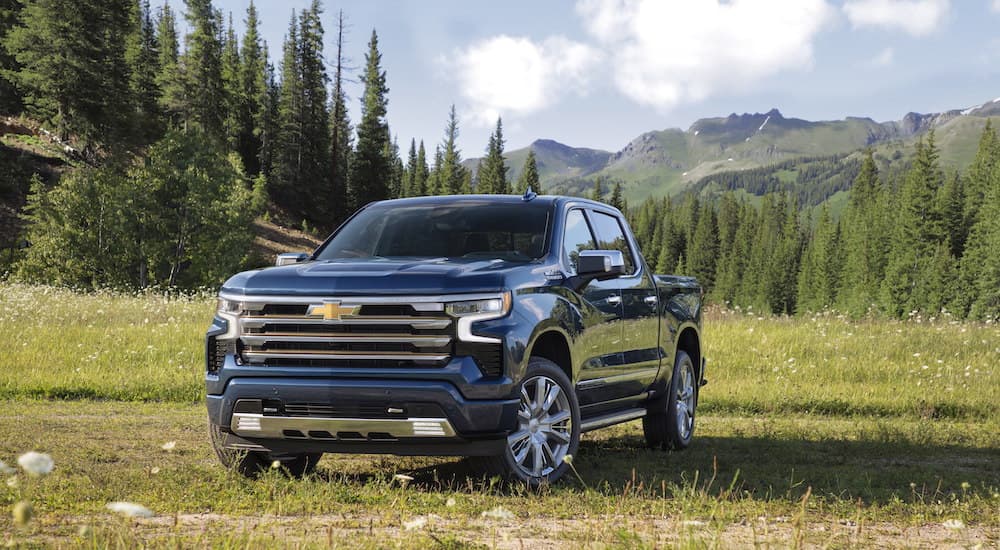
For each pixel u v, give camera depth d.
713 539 3.80
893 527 4.69
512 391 5.04
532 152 113.31
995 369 13.62
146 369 12.63
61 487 5.21
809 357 14.29
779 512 4.98
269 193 89.62
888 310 101.69
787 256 181.25
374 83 94.88
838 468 6.88
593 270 5.93
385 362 4.95
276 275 5.30
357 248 6.32
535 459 5.37
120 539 3.50
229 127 90.94
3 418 8.95
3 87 70.38
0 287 24.39
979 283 89.94
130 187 47.66
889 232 124.50
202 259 48.72
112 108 63.22
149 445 7.28
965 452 7.95
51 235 45.94
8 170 58.22
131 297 23.97
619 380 6.60
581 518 4.64
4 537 3.84
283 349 5.07
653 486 5.73
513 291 5.21
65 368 12.60
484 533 4.19
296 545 3.59
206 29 84.44
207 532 3.90
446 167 119.81
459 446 4.98
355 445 5.05
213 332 5.33
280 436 5.11
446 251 6.08
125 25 66.25
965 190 123.81
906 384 12.53
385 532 4.16
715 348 14.63
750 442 8.38
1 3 72.75
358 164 95.44
